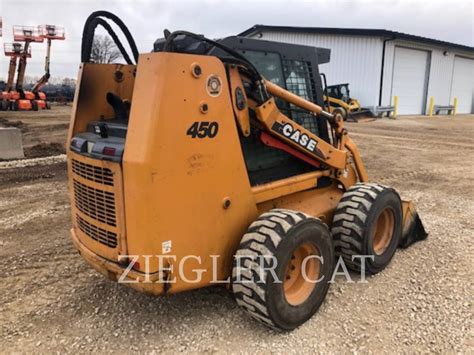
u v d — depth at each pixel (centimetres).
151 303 348
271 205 352
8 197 672
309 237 303
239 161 299
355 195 385
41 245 478
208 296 356
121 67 351
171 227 266
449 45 2673
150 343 298
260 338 301
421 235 478
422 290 368
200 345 295
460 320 323
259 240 286
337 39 2422
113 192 272
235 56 297
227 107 285
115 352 290
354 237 371
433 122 2148
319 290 321
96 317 332
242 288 286
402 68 2475
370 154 1120
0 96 2652
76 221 332
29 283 389
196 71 262
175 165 261
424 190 732
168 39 260
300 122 380
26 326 322
